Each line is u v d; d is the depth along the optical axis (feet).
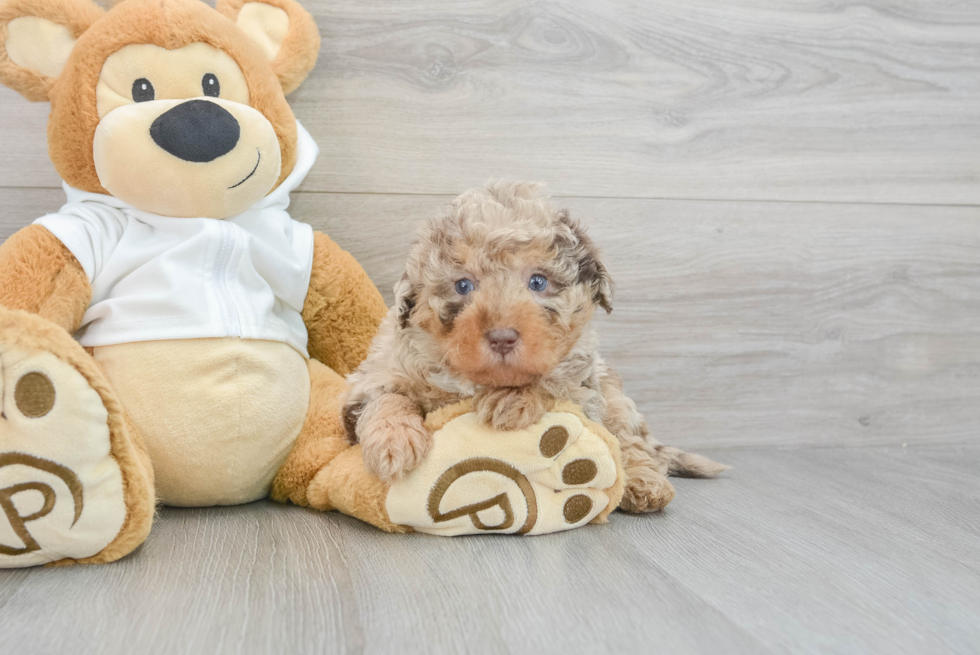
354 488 3.81
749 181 6.12
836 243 6.32
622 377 6.05
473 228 3.55
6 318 3.04
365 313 4.98
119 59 3.95
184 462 3.97
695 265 6.07
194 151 3.86
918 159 6.41
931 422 6.63
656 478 4.29
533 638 2.59
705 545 3.71
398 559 3.38
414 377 3.84
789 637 2.68
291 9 4.75
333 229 5.54
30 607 2.77
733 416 6.27
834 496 4.83
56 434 3.08
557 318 3.58
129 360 3.93
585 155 5.82
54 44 4.08
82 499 3.16
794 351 6.32
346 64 5.44
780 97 6.11
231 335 4.05
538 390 3.74
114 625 2.62
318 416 4.37
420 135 5.58
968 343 6.64
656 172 5.95
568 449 3.76
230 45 4.18
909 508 4.56
